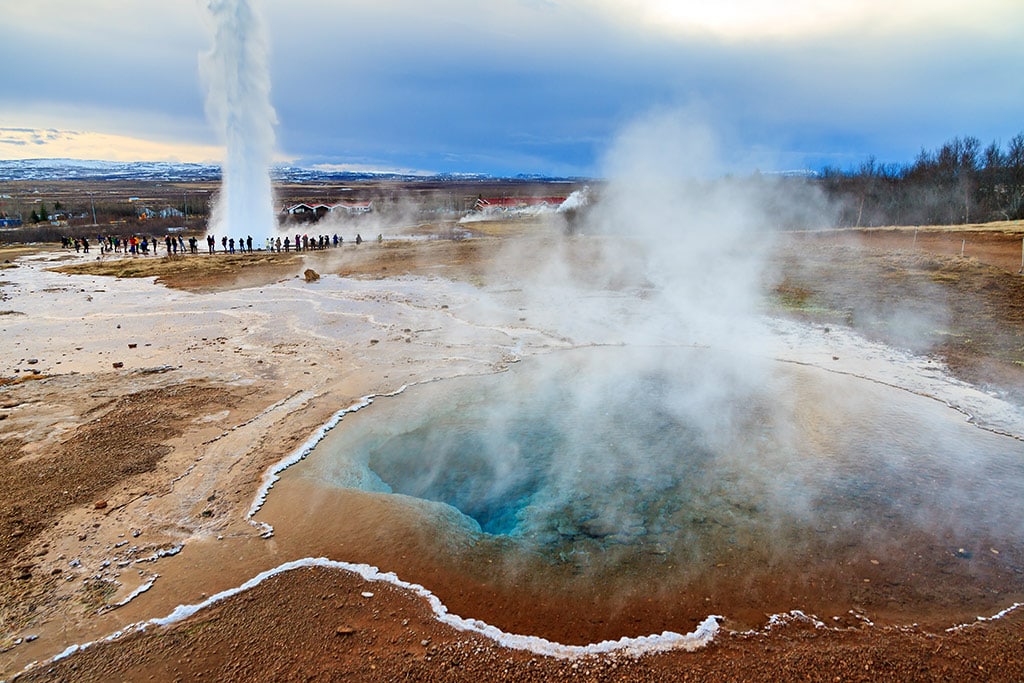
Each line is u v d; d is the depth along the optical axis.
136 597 5.01
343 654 4.39
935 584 5.29
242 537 5.88
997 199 36.59
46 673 4.22
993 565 5.55
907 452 7.95
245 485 6.89
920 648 4.50
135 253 28.19
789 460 7.76
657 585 5.29
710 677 4.19
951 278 17.25
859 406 9.58
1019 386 10.10
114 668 4.25
